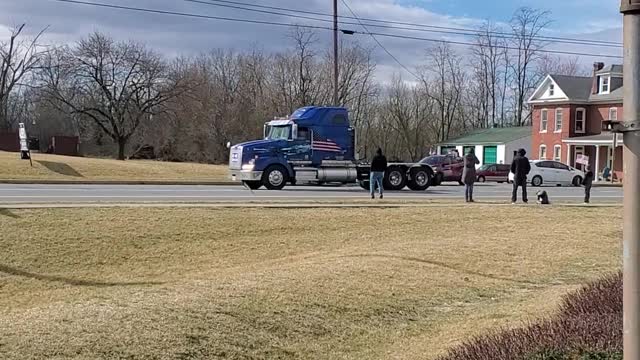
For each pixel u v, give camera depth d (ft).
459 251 42.01
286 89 211.41
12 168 104.12
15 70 223.71
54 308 24.99
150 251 43.52
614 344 15.11
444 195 82.84
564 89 179.52
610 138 161.17
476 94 248.11
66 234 44.29
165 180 104.99
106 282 37.27
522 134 198.70
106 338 20.12
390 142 237.04
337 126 86.53
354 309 27.63
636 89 8.84
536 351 15.57
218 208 54.70
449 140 225.76
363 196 75.56
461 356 18.11
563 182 126.82
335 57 114.01
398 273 34.58
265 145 84.33
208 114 208.74
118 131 200.54
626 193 9.04
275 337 23.16
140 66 202.49
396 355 22.41
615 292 21.86
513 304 29.86
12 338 19.51
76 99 207.31
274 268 36.04
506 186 115.65
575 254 42.83
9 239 42.32
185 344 20.72
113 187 86.48
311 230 50.80
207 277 34.81
